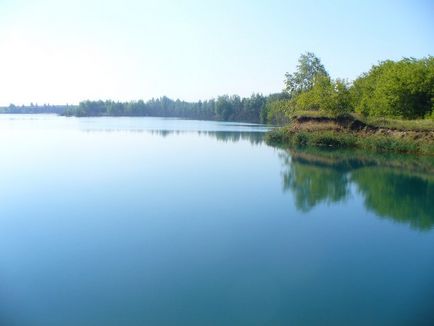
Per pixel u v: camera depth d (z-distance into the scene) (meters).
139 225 12.22
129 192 16.70
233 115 112.00
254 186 18.50
